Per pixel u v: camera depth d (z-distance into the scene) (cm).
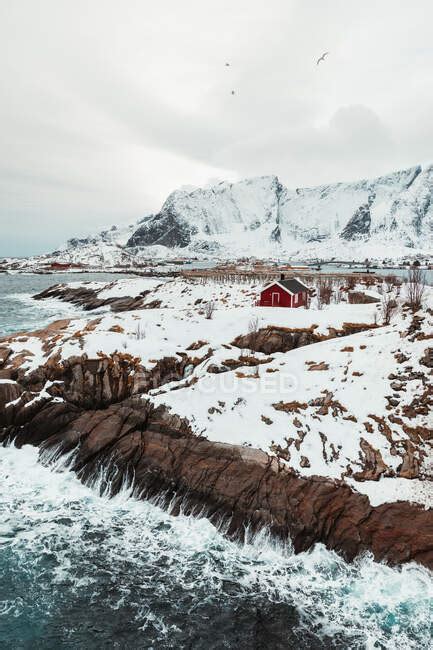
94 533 1917
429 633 1476
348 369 2770
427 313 3144
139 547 1841
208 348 3447
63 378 3066
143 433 2453
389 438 2188
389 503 1889
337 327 3609
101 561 1752
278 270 14688
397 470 2027
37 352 3328
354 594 1628
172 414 2478
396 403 2378
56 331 3803
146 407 2589
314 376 2788
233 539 1894
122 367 3147
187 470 2167
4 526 1934
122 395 3050
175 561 1767
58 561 1741
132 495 2189
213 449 2198
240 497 1997
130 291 9475
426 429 2191
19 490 2220
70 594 1588
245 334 3656
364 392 2516
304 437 2253
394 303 3922
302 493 1966
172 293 8106
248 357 3219
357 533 1831
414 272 4906
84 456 2414
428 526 1794
